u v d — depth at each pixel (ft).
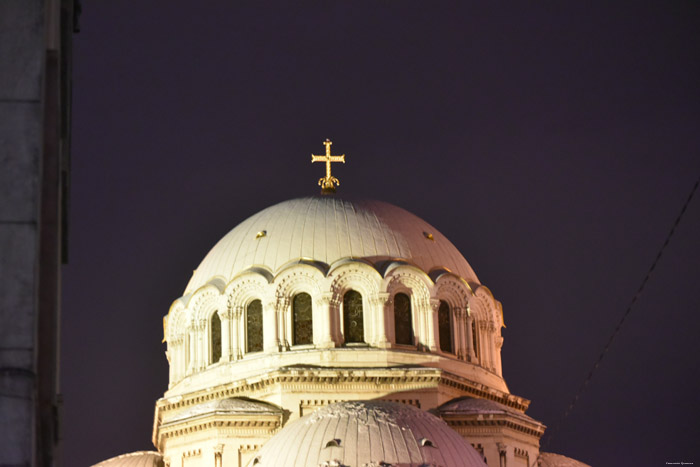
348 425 639.35
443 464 624.18
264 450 649.61
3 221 213.46
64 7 261.24
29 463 208.03
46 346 232.94
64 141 268.00
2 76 216.95
